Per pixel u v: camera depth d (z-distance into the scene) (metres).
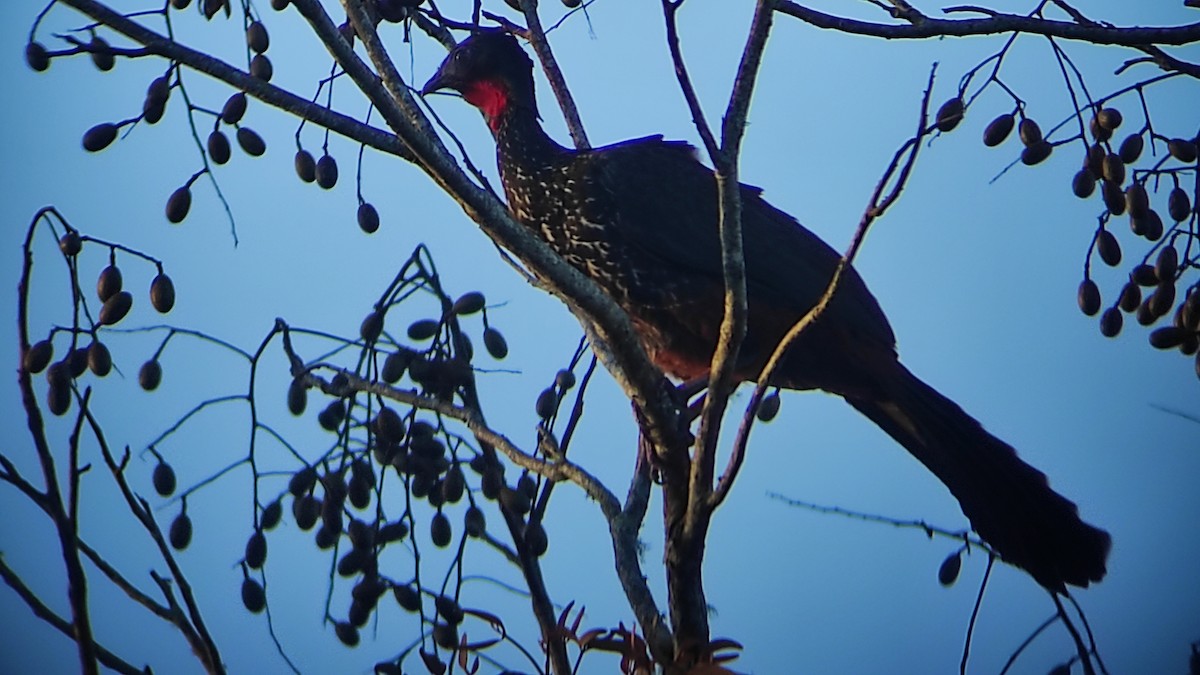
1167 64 8.55
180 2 7.93
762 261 9.93
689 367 10.50
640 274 10.27
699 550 7.35
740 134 6.83
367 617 7.66
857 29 8.38
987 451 9.55
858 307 9.73
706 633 7.38
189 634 6.36
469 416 7.82
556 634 6.37
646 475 8.05
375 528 7.77
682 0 6.59
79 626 5.98
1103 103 8.53
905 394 9.70
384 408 7.81
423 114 7.72
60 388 7.14
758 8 6.64
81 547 6.48
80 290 7.37
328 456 7.87
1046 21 8.45
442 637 7.58
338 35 6.88
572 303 8.21
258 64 8.10
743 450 6.97
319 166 8.31
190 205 7.85
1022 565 9.38
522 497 7.84
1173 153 8.49
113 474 6.33
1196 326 8.41
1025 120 8.58
